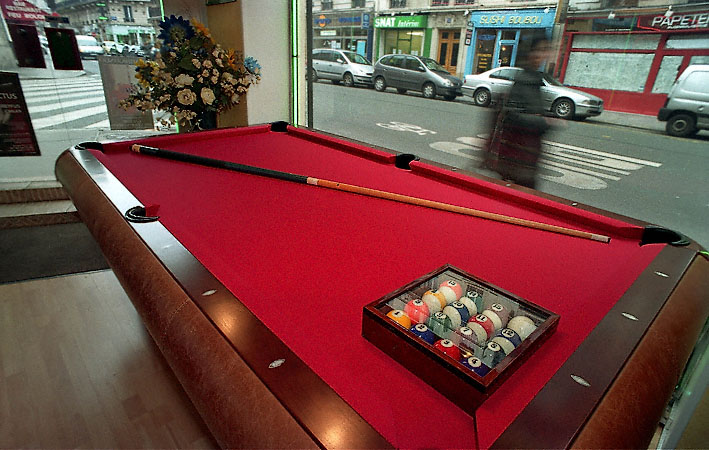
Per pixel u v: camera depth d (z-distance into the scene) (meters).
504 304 0.75
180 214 1.23
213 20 3.45
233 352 0.64
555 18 5.16
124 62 3.29
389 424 0.54
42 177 3.12
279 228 1.16
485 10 6.47
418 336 0.63
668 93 4.45
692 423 1.00
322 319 0.76
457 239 1.14
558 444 0.49
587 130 5.12
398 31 8.37
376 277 0.92
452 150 5.46
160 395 1.45
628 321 0.75
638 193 4.07
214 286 0.81
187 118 2.84
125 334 1.77
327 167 1.77
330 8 9.34
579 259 1.05
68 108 3.26
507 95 4.46
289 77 3.62
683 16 4.06
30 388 1.47
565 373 0.61
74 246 2.55
